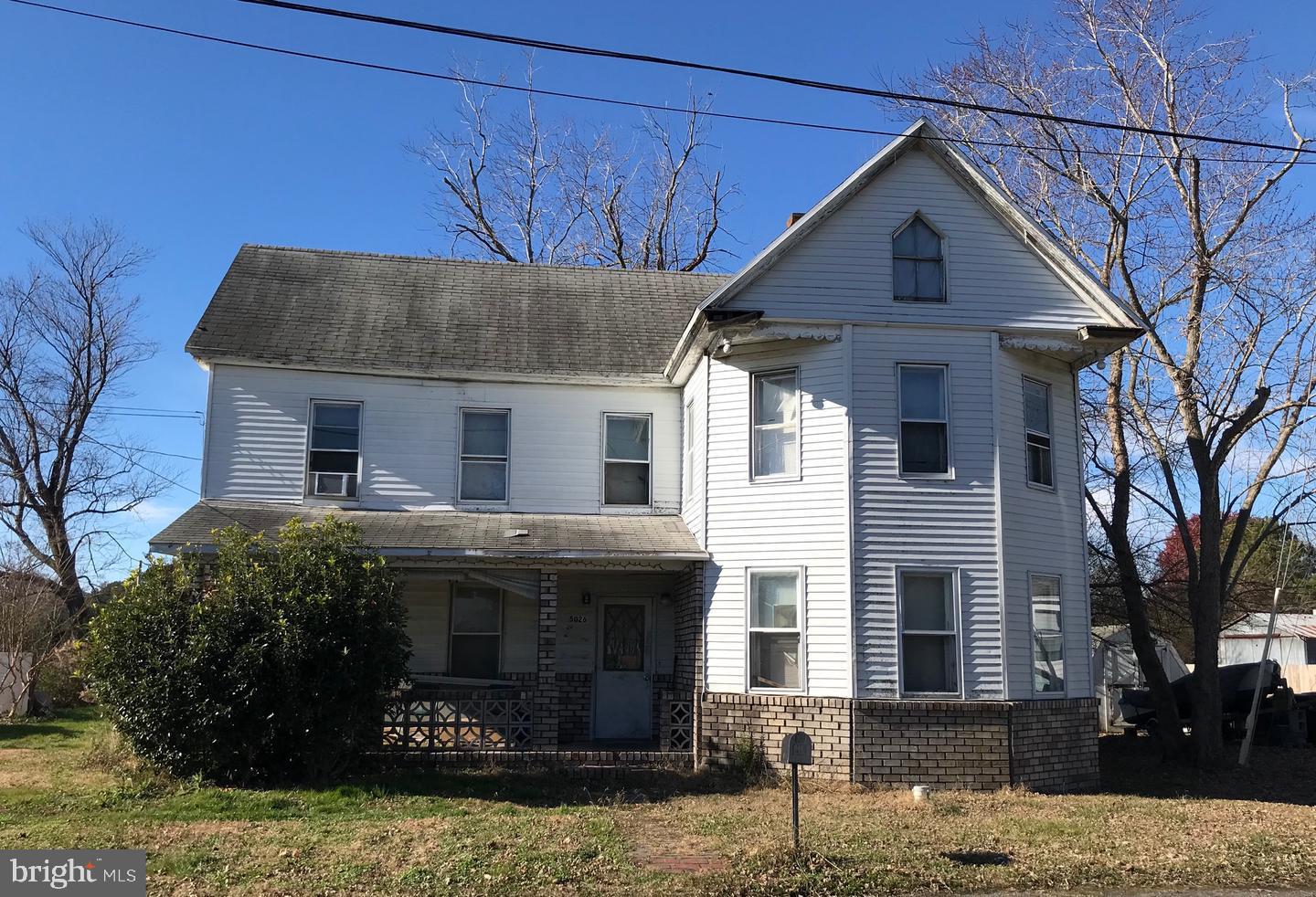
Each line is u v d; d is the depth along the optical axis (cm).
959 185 1553
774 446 1538
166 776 1254
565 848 963
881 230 1525
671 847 991
